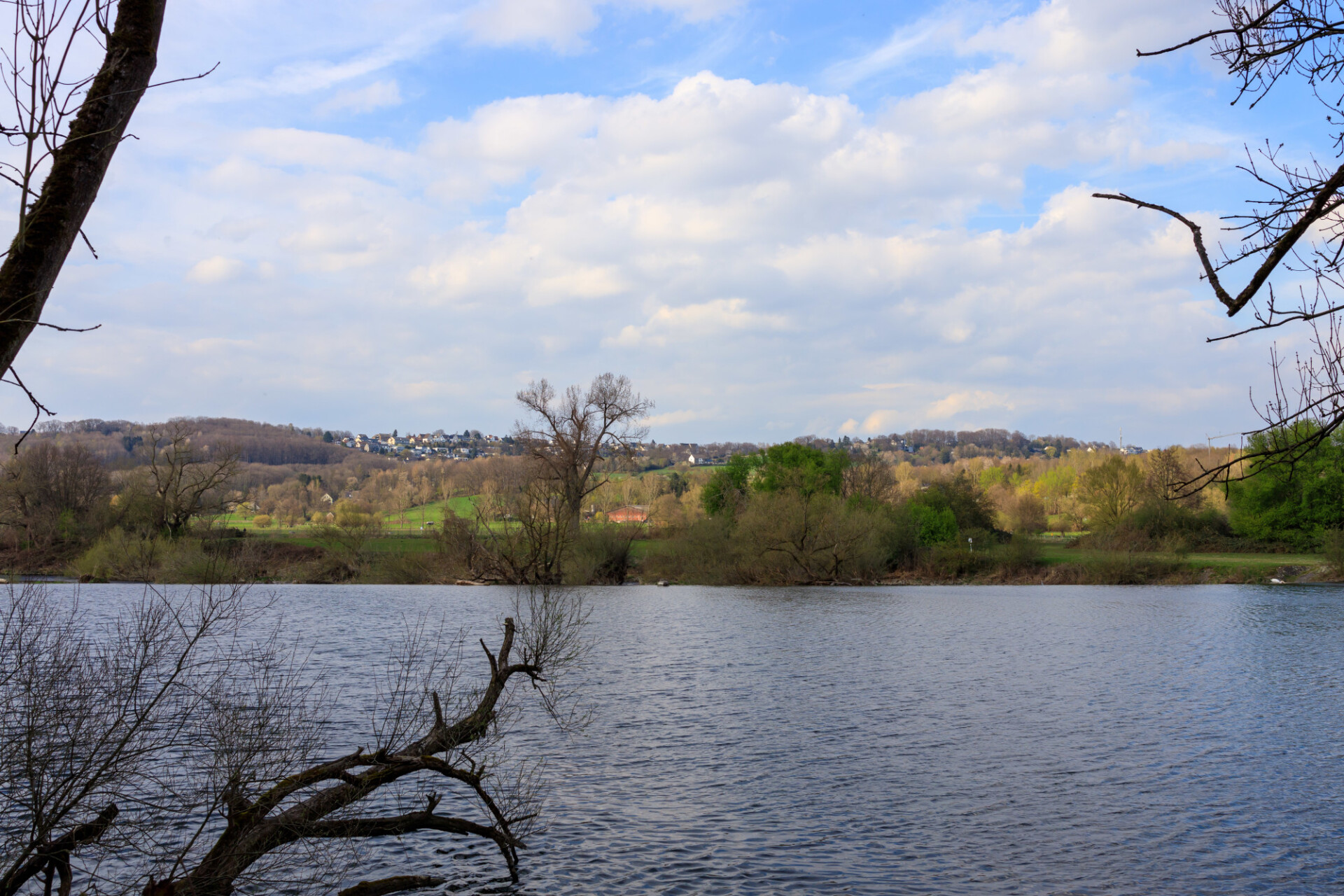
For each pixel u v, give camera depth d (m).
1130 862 14.06
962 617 51.34
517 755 19.48
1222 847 14.72
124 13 4.49
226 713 10.68
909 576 81.62
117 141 4.40
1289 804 16.91
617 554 71.69
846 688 28.56
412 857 13.65
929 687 28.84
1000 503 130.62
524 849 13.68
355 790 10.16
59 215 4.20
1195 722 23.88
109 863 11.22
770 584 74.25
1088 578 76.62
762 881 13.15
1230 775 18.80
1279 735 22.42
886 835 15.08
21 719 8.31
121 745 8.72
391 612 47.16
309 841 11.10
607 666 32.31
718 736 21.70
